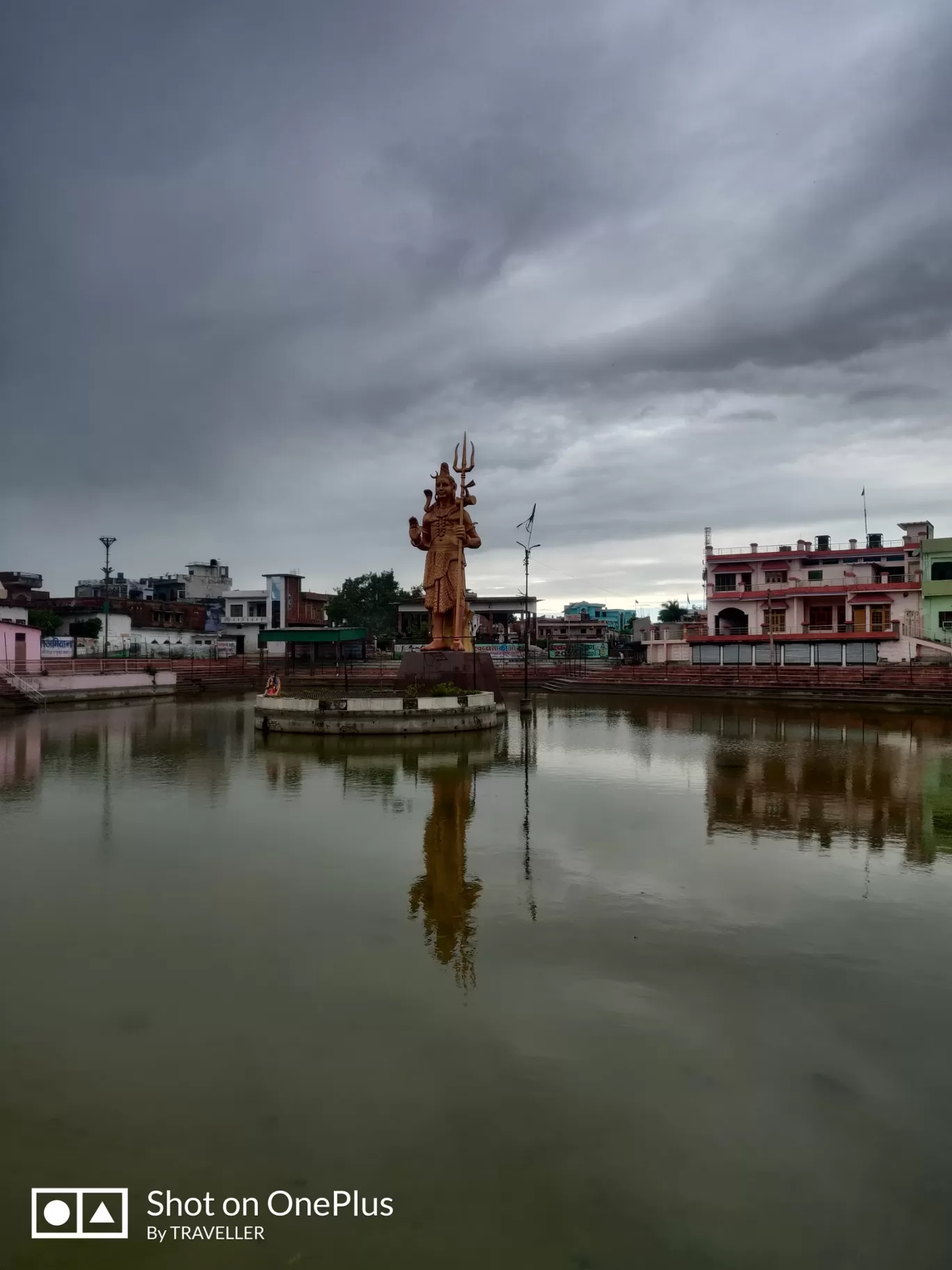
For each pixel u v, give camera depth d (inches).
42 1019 308.2
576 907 429.7
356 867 502.9
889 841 565.6
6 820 636.1
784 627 2375.7
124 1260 198.5
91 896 447.8
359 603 3324.3
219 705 1788.9
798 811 663.1
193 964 356.8
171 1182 222.5
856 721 1438.2
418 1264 195.2
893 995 328.2
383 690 1556.3
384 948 373.4
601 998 323.9
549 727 1366.9
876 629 2236.7
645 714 1631.4
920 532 2447.1
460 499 1526.8
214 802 703.1
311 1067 275.3
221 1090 262.8
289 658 2706.7
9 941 384.5
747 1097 259.0
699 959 362.3
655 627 2674.7
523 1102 255.4
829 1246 199.9
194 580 3764.8
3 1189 220.4
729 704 1851.6
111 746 1071.0
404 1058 280.7
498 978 342.3
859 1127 244.7
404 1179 223.3
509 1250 199.0
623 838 573.0
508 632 3435.0
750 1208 212.4
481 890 457.4
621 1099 257.4
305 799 714.2
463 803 698.8
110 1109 253.4
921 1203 214.1
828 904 434.3
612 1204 213.6
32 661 1895.9
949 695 1662.2
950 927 401.4
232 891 455.5
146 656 2851.9
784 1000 323.6
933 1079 269.3
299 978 342.0
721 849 545.6
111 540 2250.2
